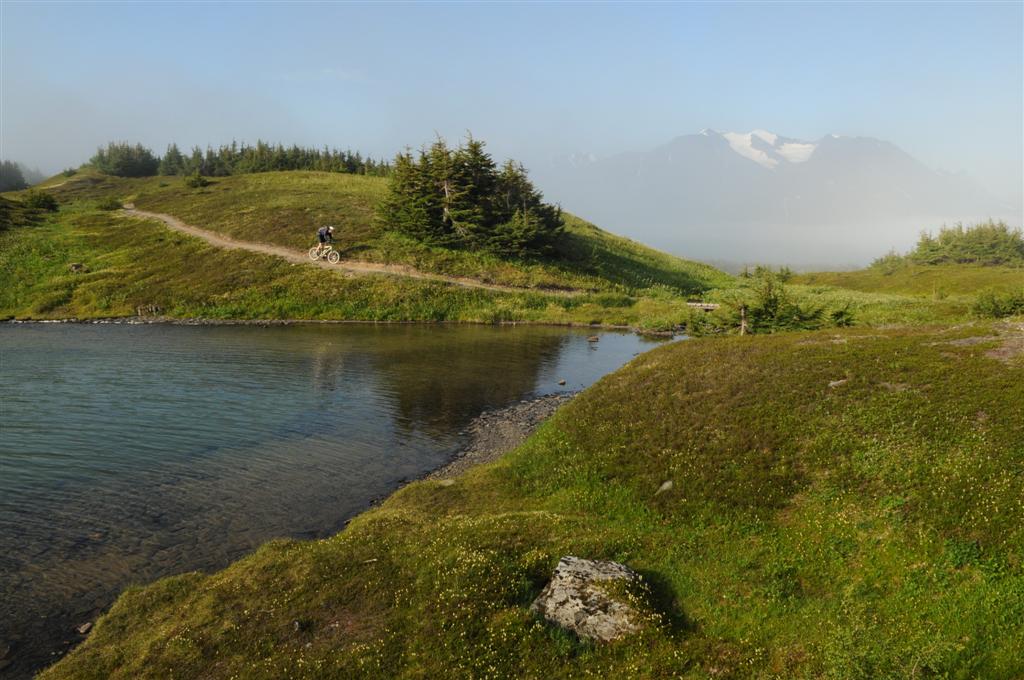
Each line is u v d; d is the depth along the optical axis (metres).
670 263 124.69
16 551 17.28
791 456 17.84
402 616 12.86
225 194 120.44
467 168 88.50
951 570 12.41
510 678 11.05
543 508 18.89
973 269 126.19
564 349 54.06
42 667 12.59
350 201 110.69
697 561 14.55
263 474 24.00
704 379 24.11
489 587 13.44
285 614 13.09
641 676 10.86
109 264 77.31
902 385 19.80
